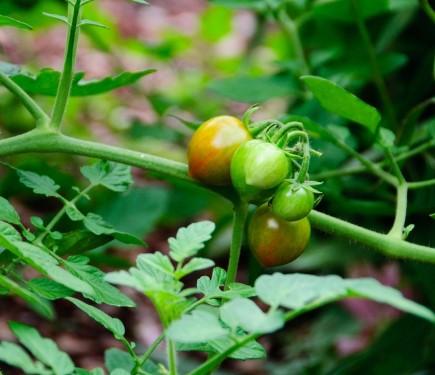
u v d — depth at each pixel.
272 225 0.65
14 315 1.44
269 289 0.53
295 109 0.98
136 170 1.63
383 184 0.96
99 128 2.07
